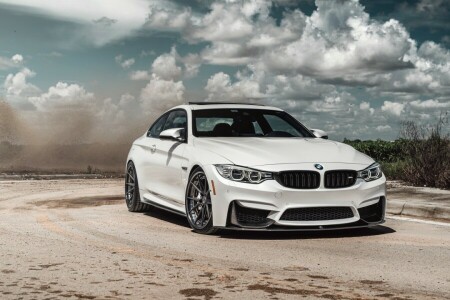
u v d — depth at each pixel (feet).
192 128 23.36
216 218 20.01
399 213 27.20
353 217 20.03
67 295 11.85
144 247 18.01
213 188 20.08
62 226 22.68
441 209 25.54
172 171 23.41
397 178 42.50
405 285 13.12
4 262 15.31
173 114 25.98
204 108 24.61
